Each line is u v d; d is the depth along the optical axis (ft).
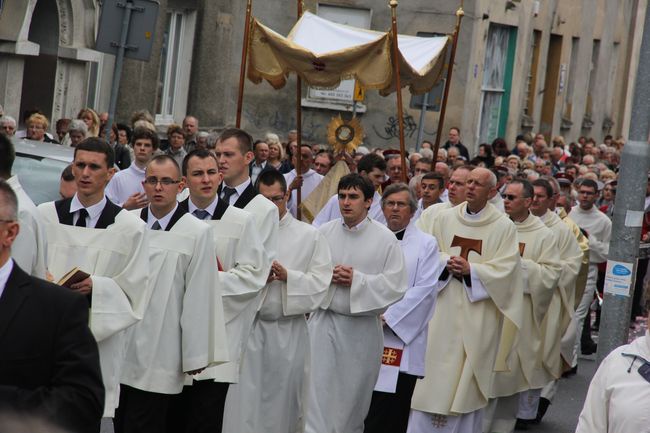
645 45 50.29
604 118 221.87
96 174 33.86
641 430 28.84
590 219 76.18
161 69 115.96
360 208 44.96
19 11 83.71
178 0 116.26
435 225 52.60
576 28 191.21
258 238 40.34
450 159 97.19
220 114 124.06
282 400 43.16
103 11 58.54
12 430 15.05
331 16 138.21
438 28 138.72
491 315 51.01
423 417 50.06
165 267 37.06
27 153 51.55
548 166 119.14
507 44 159.33
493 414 55.11
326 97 137.90
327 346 44.70
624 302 51.19
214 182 40.04
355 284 43.96
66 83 92.58
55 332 23.29
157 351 36.96
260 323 42.63
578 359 74.69
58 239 34.04
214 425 39.58
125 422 37.47
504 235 51.31
